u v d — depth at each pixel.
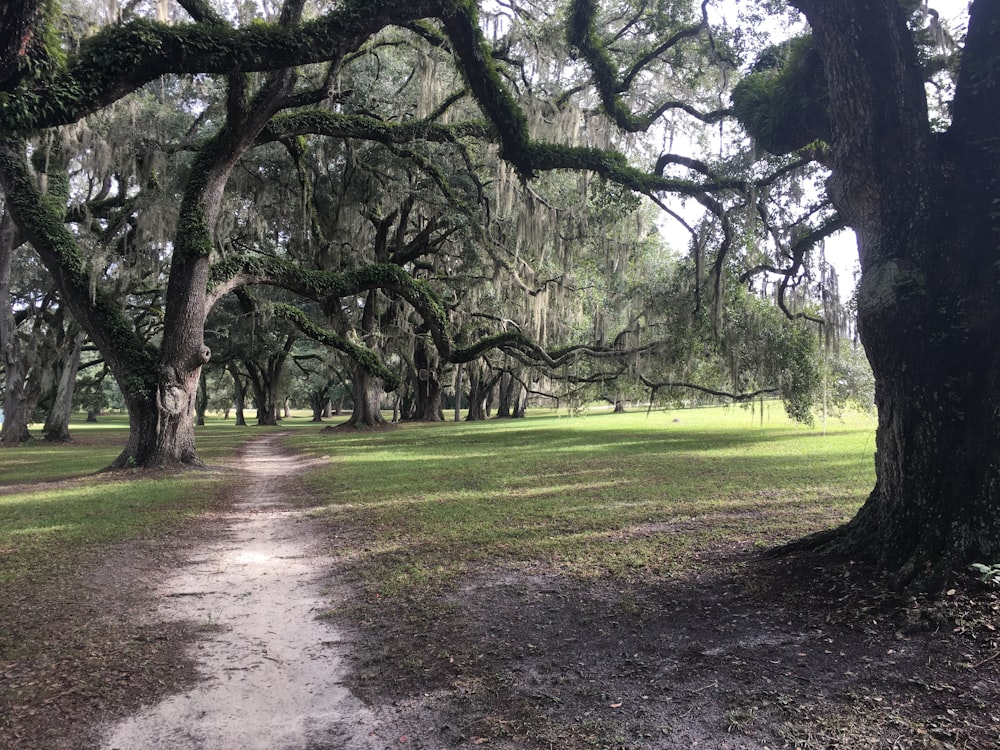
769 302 19.22
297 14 10.98
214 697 3.68
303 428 41.69
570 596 5.23
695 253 12.80
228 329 33.69
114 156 16.97
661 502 9.45
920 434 4.41
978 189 4.30
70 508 9.98
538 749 3.00
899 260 4.52
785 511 8.46
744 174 11.27
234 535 8.24
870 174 4.67
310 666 4.11
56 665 4.12
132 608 5.32
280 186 22.84
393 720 3.36
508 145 9.39
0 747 3.12
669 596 5.02
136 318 32.22
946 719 2.95
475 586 5.63
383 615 5.00
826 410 22.52
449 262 30.95
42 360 30.45
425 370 36.62
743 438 21.17
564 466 14.58
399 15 6.55
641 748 2.96
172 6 14.75
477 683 3.73
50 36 4.96
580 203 15.47
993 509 4.12
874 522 4.89
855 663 3.56
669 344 19.83
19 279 26.81
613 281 23.50
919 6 5.76
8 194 14.23
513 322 26.98
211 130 22.55
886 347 4.54
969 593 3.93
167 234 16.67
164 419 15.06
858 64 4.54
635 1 13.19
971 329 4.27
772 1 10.20
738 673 3.60
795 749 2.85
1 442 27.45
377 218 27.58
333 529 8.40
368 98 20.69
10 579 6.04
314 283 16.14
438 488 11.59
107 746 3.14
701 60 12.99
